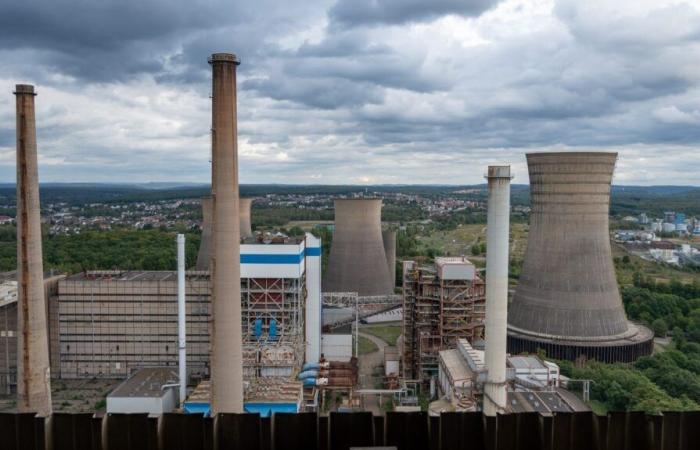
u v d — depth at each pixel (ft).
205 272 262.88
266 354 212.84
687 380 214.90
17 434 52.44
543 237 289.94
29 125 159.63
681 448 52.06
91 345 250.37
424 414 53.93
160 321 249.14
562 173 280.10
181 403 208.54
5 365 237.04
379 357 282.97
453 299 236.22
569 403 205.26
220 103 148.66
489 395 182.80
